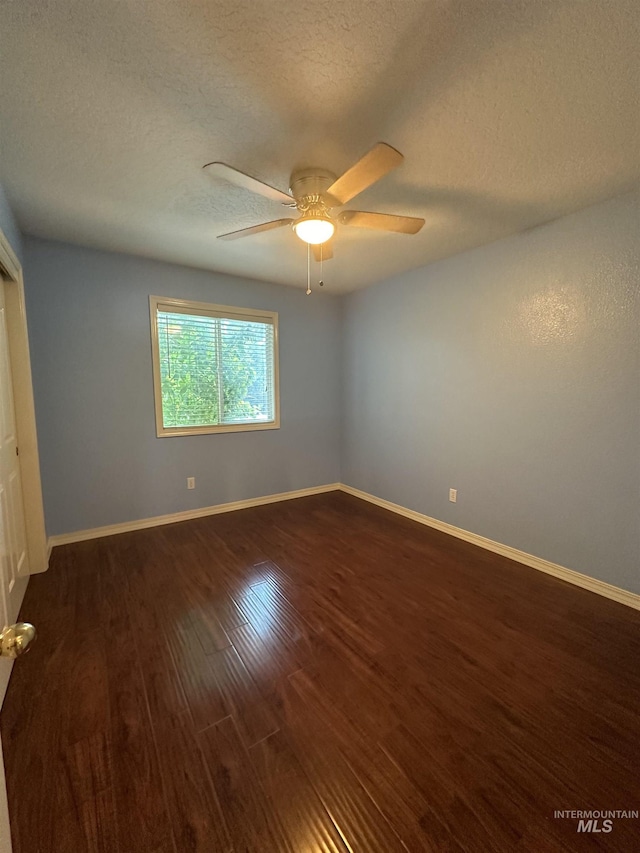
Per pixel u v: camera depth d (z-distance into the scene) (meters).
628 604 2.14
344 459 4.46
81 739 1.31
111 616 2.02
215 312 3.46
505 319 2.67
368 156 1.34
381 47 1.14
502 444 2.75
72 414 2.88
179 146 1.61
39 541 2.46
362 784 1.17
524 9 1.02
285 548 2.88
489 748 1.29
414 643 1.81
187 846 1.01
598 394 2.22
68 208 2.17
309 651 1.75
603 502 2.23
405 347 3.52
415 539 3.06
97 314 2.91
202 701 1.48
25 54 1.15
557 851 1.00
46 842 1.02
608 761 1.24
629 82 1.26
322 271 3.42
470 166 1.77
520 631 1.91
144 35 1.09
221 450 3.64
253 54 1.16
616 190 2.00
